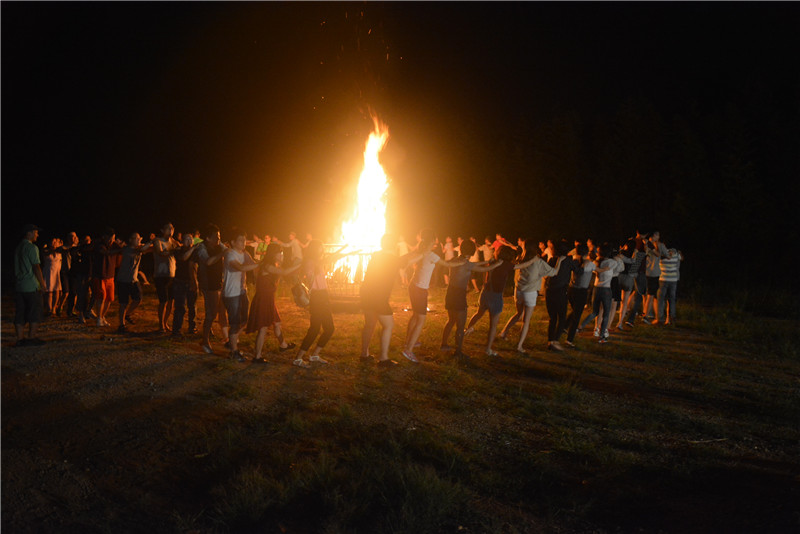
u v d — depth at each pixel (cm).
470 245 795
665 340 951
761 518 376
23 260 797
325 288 735
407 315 1164
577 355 830
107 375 665
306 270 729
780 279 1766
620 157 2189
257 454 469
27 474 434
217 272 792
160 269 921
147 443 489
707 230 1948
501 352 842
